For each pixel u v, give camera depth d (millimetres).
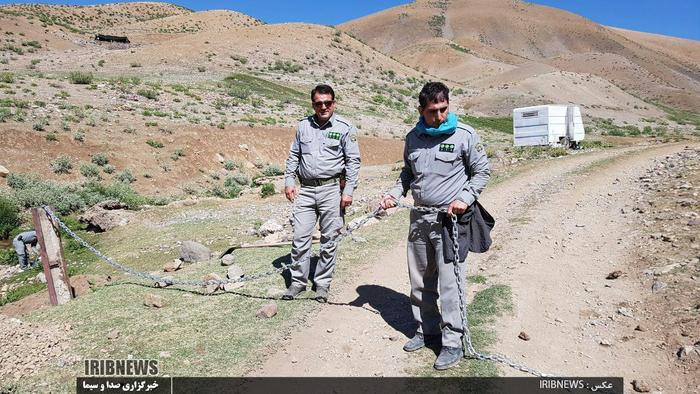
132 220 13922
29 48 85750
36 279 10023
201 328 5023
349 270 6680
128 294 6062
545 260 6875
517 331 4801
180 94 42594
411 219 4309
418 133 4125
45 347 4668
